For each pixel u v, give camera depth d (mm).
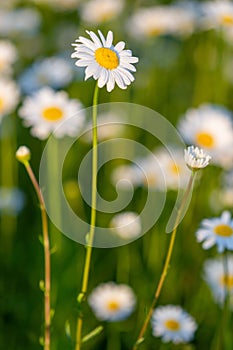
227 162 1097
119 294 1037
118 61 817
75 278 1078
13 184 1233
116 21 1401
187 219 1126
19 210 1181
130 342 1035
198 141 1091
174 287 1078
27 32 1439
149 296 1064
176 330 964
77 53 813
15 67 1377
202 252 1121
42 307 1058
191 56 1420
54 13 1567
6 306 1073
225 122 1102
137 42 1382
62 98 1051
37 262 1096
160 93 1349
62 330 1024
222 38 1328
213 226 922
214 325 1050
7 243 1153
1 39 1436
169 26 1346
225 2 1271
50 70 1216
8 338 1048
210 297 1059
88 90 1307
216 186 1156
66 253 1096
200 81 1354
